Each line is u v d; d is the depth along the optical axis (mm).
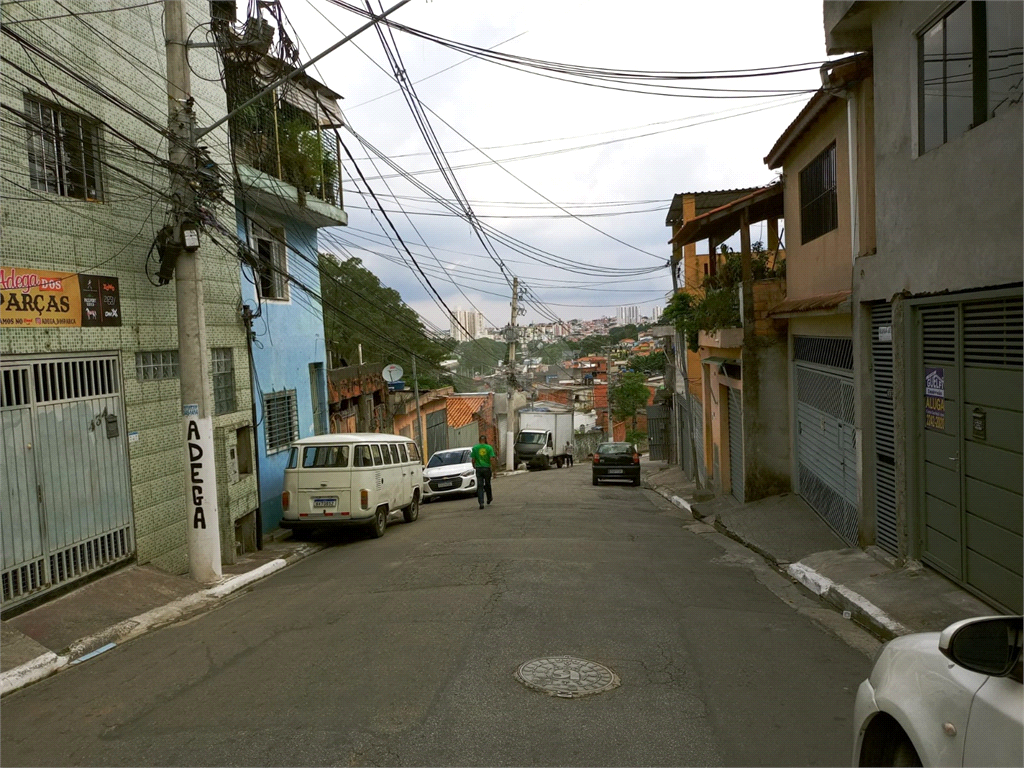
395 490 14891
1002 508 6254
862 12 8367
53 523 7906
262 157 14094
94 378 8695
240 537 12297
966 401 6859
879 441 8992
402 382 29750
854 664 5832
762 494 14391
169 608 8375
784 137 12430
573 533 13047
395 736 4555
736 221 16047
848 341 10211
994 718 2365
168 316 10172
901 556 8070
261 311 13898
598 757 4215
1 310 7371
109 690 5824
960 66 6758
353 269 36188
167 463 10031
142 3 10094
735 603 7879
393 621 7266
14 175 7652
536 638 6504
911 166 7645
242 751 4438
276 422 14727
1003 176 5977
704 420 21016
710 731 4555
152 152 10094
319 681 5625
